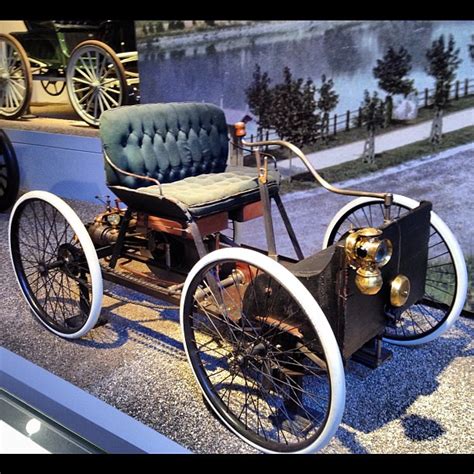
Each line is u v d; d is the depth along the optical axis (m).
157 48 3.65
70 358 2.41
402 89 2.72
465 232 2.69
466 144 2.58
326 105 3.01
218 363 2.33
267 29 3.10
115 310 2.82
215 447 1.88
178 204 2.07
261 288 1.82
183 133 2.63
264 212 2.07
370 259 1.57
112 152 2.37
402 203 2.31
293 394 1.92
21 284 2.68
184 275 2.47
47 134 4.66
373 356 2.12
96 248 2.71
